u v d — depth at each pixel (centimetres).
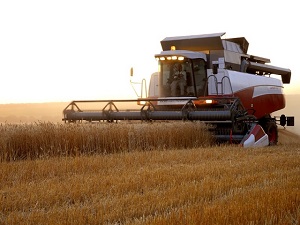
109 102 1641
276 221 488
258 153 1210
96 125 1284
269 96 1916
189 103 1557
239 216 493
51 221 501
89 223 506
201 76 1711
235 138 1501
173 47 1764
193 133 1463
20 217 521
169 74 1709
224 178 774
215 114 1496
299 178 763
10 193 647
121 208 557
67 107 1694
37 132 1145
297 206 543
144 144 1344
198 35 1805
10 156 1052
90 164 934
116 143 1283
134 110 1647
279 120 2008
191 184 714
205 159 1078
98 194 648
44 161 962
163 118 1567
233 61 1823
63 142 1183
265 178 777
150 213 548
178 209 549
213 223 468
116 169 886
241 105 1529
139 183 722
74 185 704
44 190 663
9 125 1169
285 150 1312
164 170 863
